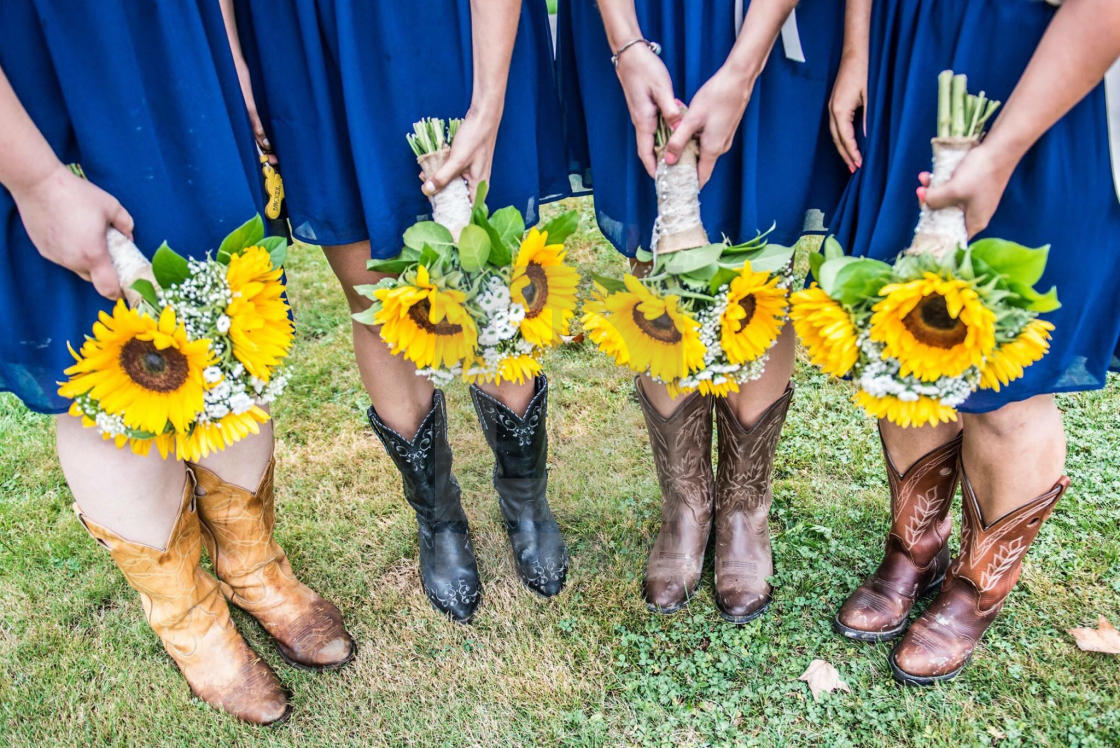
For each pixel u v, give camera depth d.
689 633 2.02
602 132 1.73
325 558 2.29
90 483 1.66
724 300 1.46
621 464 2.10
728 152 1.63
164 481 1.74
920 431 1.81
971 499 1.76
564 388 2.01
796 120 1.63
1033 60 1.24
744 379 1.61
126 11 1.34
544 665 1.95
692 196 1.52
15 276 1.42
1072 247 1.41
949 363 1.29
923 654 1.85
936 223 1.34
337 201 1.68
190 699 1.94
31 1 1.29
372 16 1.50
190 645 1.90
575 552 2.13
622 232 1.80
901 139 1.44
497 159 1.76
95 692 1.98
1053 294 1.21
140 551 1.75
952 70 1.35
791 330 1.84
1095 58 1.18
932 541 1.97
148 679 2.00
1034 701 1.79
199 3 1.45
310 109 1.60
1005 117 1.27
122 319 1.29
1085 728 1.73
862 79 1.52
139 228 1.46
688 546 2.09
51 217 1.31
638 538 2.16
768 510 2.14
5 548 2.39
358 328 1.87
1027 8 1.28
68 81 1.33
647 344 1.52
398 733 1.85
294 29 1.53
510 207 1.53
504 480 2.06
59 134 1.39
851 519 2.28
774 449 2.04
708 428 2.00
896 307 1.28
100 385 1.34
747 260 1.45
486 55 1.52
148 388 1.37
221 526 1.95
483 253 1.40
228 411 1.44
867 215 1.56
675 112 1.47
